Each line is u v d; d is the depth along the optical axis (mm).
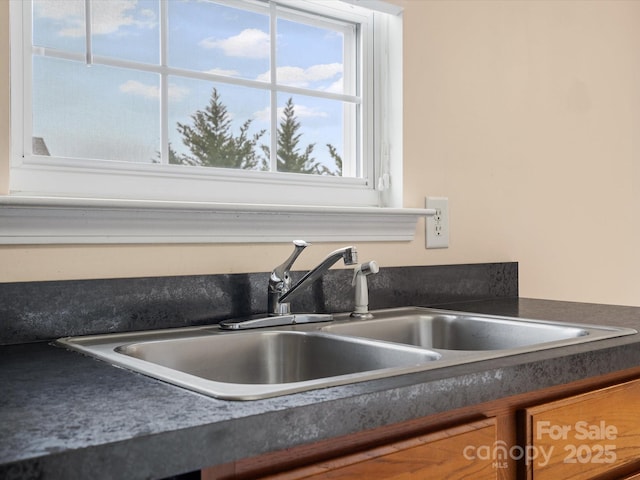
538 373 939
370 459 764
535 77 2066
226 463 675
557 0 2143
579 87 2217
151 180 1380
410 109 1732
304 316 1388
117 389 774
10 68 1197
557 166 2137
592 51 2268
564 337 1281
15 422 633
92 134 1349
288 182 1604
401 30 1720
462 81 1857
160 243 1310
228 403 701
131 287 1251
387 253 1672
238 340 1242
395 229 1668
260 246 1455
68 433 596
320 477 723
